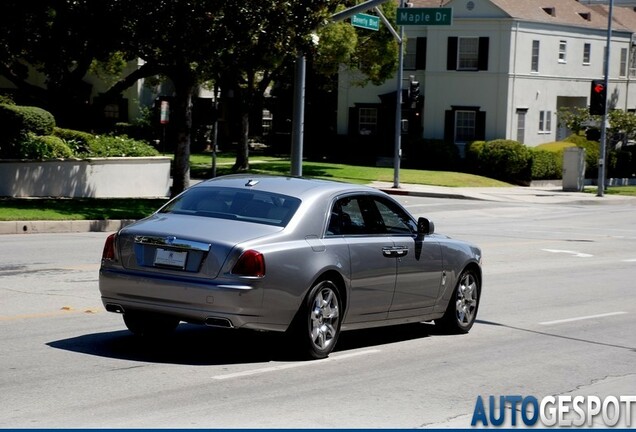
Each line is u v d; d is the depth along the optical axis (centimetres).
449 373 1412
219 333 1606
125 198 4319
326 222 1452
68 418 1073
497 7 7894
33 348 1430
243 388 1245
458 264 1706
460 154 8119
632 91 9319
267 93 9231
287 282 1364
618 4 11006
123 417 1085
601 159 6562
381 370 1405
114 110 8362
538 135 8306
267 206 1446
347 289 1460
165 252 1366
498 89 7975
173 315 1359
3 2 3862
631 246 3619
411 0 8306
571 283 2558
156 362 1370
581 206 5959
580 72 8656
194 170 6600
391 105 8338
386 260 1527
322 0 3925
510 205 5753
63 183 4225
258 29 3878
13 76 4600
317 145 8656
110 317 1703
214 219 1426
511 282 2536
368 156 8444
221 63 4178
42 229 3269
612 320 1992
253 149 8994
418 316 1639
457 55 8094
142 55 4150
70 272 2244
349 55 6525
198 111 8650
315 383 1295
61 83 4544
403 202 5541
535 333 1800
